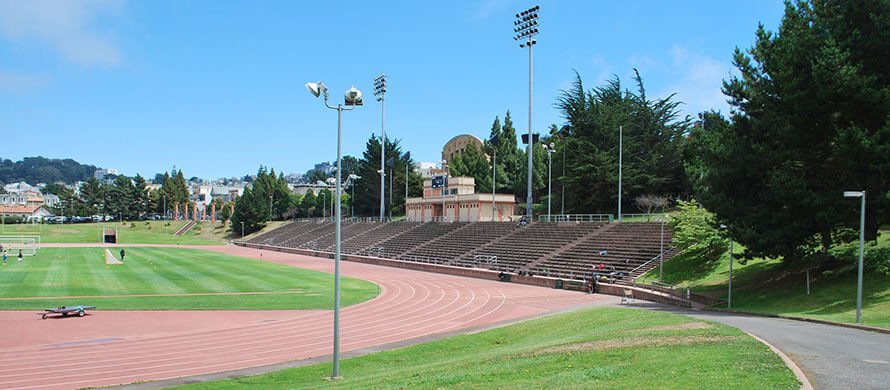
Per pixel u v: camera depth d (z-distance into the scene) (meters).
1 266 60.22
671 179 79.81
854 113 28.08
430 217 98.62
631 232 52.84
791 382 10.76
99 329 28.05
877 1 28.00
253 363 21.62
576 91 88.56
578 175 80.12
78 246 105.06
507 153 115.56
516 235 66.06
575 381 12.19
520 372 14.41
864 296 25.42
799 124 29.34
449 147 142.88
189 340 25.83
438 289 45.56
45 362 21.42
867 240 29.17
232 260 77.56
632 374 12.31
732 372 11.77
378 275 58.03
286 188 178.12
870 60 28.55
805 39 29.08
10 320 29.77
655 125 81.69
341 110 17.80
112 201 178.12
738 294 32.72
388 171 126.69
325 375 18.83
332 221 126.56
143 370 20.41
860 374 11.91
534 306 35.56
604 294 40.97
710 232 40.22
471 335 25.52
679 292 35.62
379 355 22.02
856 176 27.81
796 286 30.50
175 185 196.75
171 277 53.16
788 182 28.16
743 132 32.72
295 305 36.66
